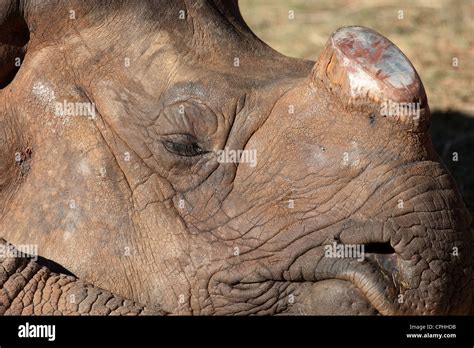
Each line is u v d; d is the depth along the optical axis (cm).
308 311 484
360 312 472
